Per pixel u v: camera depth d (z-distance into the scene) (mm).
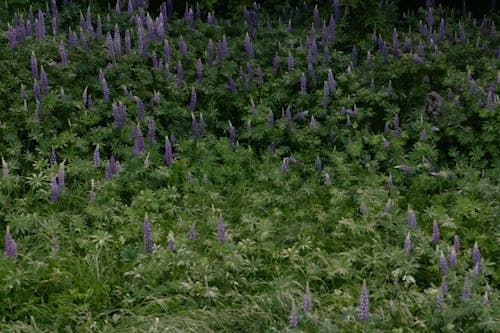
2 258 7832
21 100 9688
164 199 8961
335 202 9047
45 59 10328
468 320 7590
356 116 10195
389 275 8148
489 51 11758
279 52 11305
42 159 9070
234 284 7992
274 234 8750
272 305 7723
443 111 10203
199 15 12328
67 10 11750
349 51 11781
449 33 12203
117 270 8125
